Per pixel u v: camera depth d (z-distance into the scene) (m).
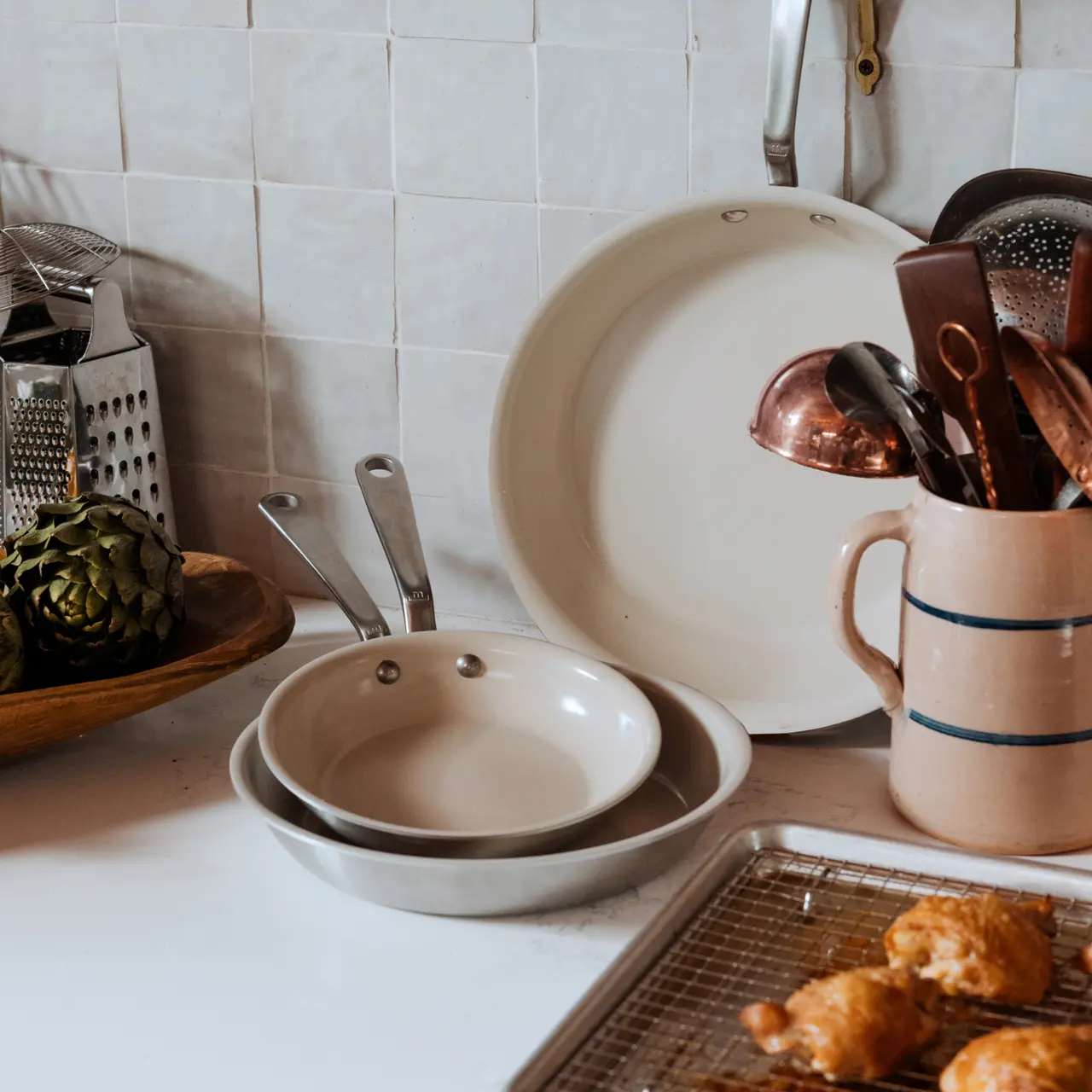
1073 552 0.70
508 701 0.87
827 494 0.93
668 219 0.89
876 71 0.88
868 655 0.77
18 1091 0.61
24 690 0.88
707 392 0.95
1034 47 0.84
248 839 0.80
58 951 0.71
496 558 1.10
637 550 0.98
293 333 1.10
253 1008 0.66
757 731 0.89
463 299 1.04
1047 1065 0.55
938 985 0.63
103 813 0.83
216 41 1.06
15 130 1.15
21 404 1.06
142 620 0.90
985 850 0.75
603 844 0.79
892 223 0.85
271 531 1.17
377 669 0.87
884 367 0.75
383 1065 0.62
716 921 0.68
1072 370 0.66
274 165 1.07
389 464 1.02
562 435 0.99
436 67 1.00
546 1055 0.58
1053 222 0.82
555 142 0.98
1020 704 0.72
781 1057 0.59
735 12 0.90
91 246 1.10
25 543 0.90
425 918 0.73
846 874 0.72
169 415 1.17
